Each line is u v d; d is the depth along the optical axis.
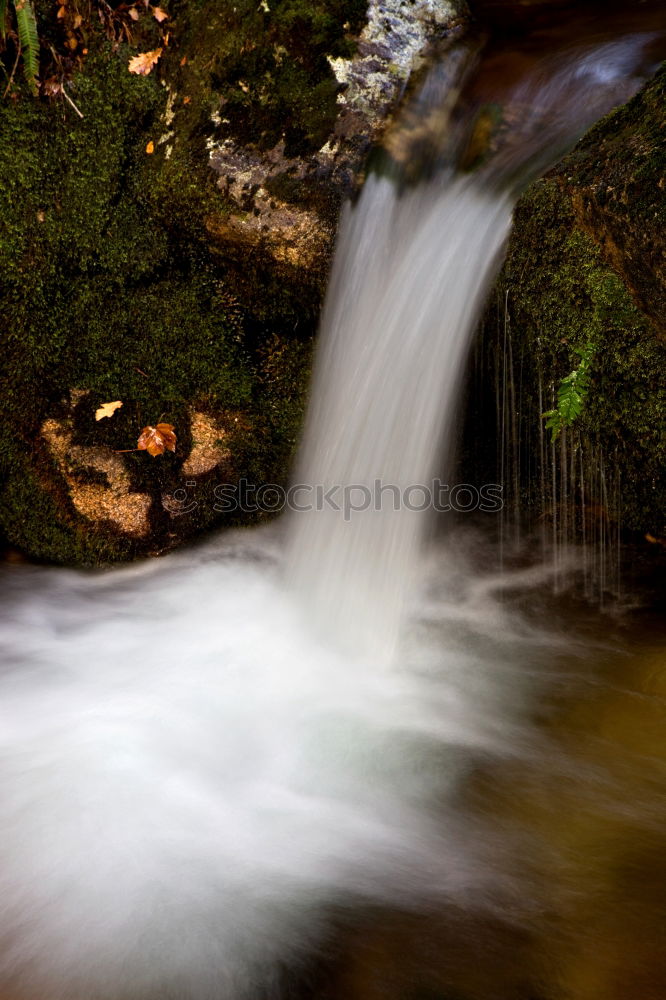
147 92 4.11
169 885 2.49
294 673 3.71
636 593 4.07
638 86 3.71
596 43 4.10
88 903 2.43
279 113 3.92
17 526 4.57
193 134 3.98
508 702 3.42
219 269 4.22
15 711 3.39
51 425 4.41
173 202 4.02
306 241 3.89
